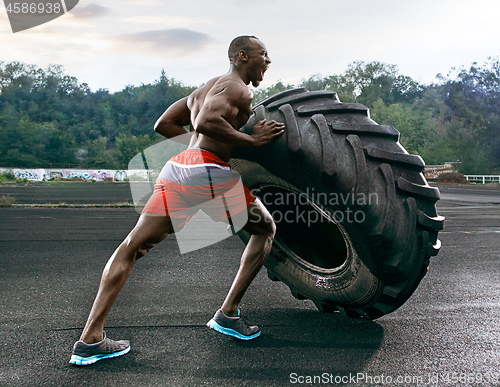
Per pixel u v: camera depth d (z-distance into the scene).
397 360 2.05
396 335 2.40
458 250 5.32
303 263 2.88
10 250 5.14
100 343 2.03
